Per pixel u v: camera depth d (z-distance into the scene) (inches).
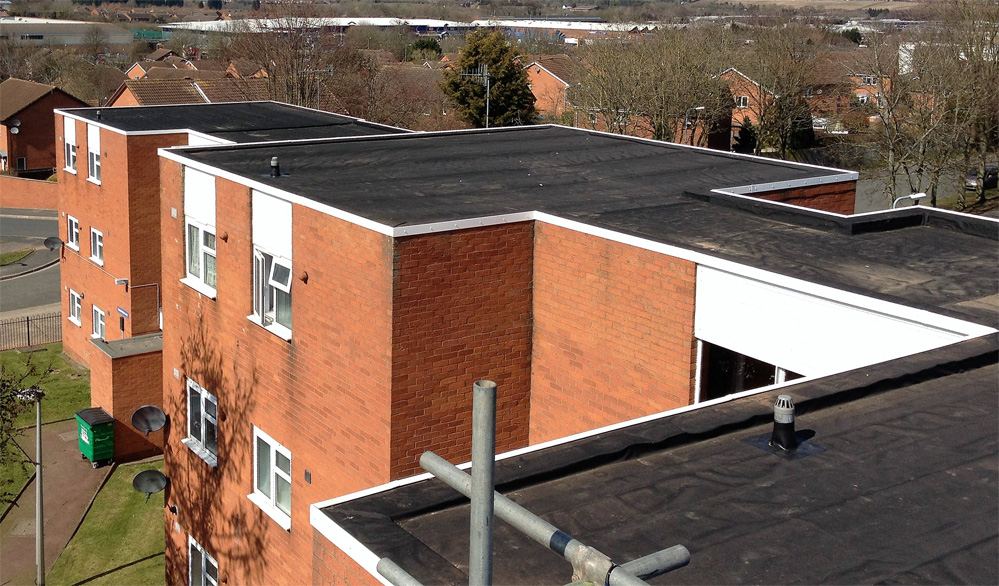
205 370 624.1
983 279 423.2
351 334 484.1
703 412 319.6
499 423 508.1
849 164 2476.6
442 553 246.8
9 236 1967.3
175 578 708.0
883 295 380.8
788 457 290.2
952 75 1856.5
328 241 492.7
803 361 398.3
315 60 2610.7
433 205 523.2
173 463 688.4
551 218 489.4
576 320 486.3
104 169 1083.9
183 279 635.5
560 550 153.2
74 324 1244.5
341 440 502.6
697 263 427.2
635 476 281.1
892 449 292.5
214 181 589.6
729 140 2672.2
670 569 153.6
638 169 684.7
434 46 4648.1
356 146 747.4
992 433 301.4
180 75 3203.7
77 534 795.4
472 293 482.3
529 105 2839.6
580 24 6471.5
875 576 227.8
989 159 2192.4
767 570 230.8
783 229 507.2
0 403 729.6
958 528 248.8
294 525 550.3
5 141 2541.8
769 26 2780.5
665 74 2319.1
